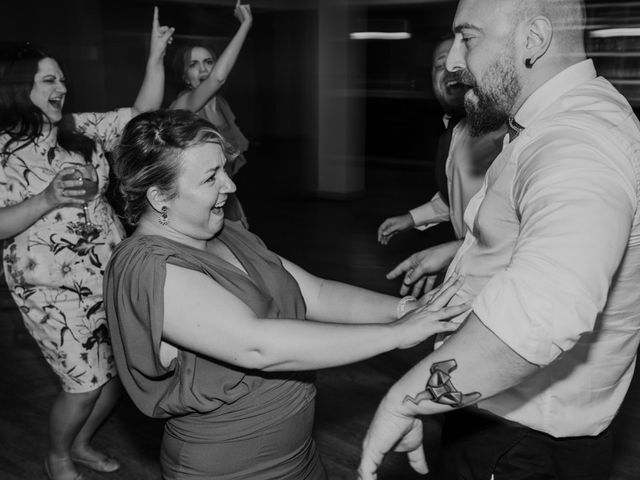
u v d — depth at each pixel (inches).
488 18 48.3
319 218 299.3
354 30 326.6
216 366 57.2
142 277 54.9
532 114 49.3
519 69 48.6
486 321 41.3
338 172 336.8
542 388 52.1
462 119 93.7
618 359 52.1
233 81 593.9
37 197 90.5
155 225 59.8
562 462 54.4
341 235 268.1
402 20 471.2
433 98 457.7
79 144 99.7
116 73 496.1
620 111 48.2
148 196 57.9
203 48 160.4
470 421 56.9
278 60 584.1
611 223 40.7
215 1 541.6
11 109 93.7
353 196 339.0
